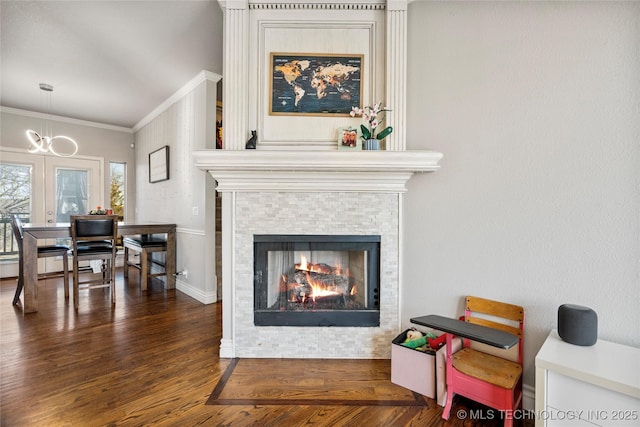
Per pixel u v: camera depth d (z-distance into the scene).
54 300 3.47
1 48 2.84
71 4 2.24
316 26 2.22
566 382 1.29
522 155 1.77
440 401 1.71
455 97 1.98
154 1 2.21
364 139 2.11
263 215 2.20
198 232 3.55
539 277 1.73
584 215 1.61
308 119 2.22
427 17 2.07
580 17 1.63
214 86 3.43
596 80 1.59
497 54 1.85
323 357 2.20
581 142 1.62
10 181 4.49
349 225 2.20
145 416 1.58
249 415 1.60
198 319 2.93
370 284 2.21
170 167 4.16
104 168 5.23
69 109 4.51
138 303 3.39
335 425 1.54
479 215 1.91
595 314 1.45
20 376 1.92
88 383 1.86
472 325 1.60
